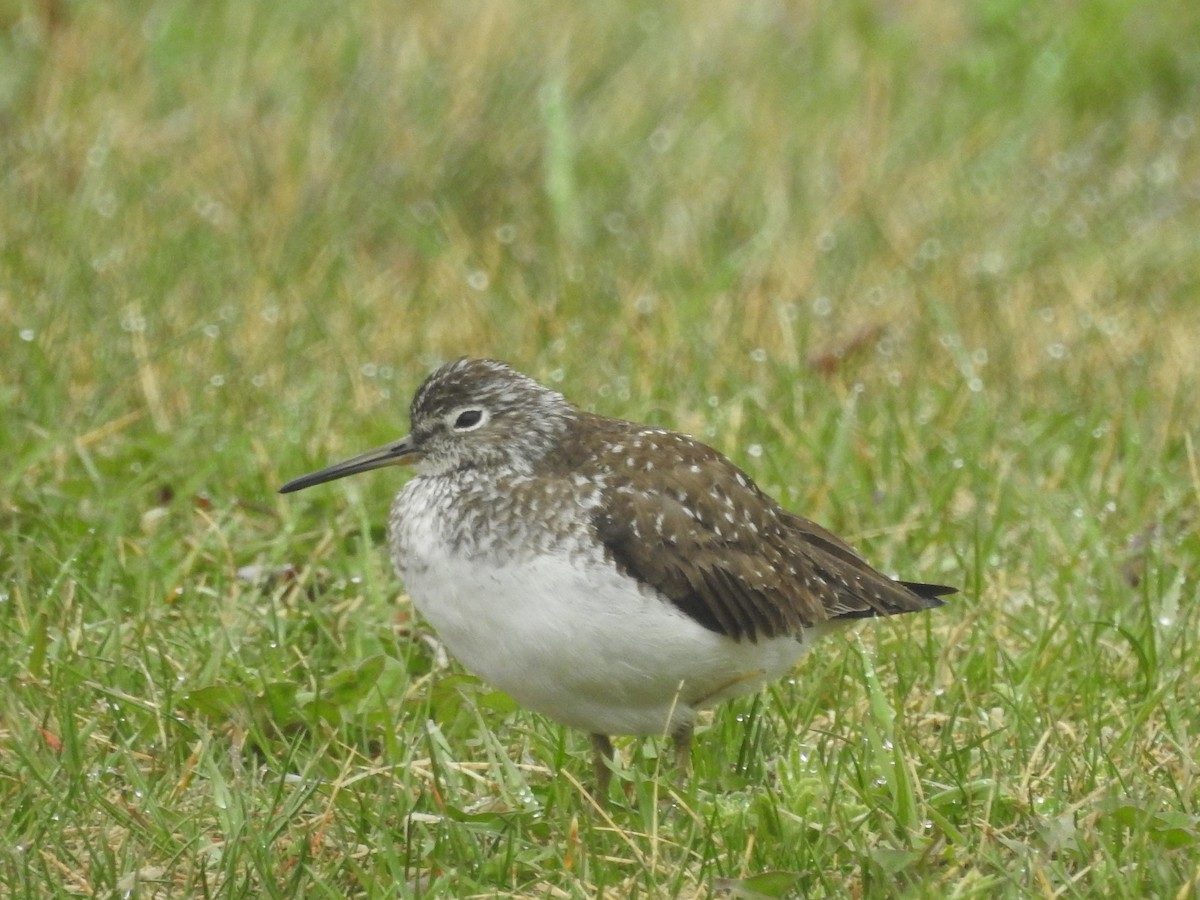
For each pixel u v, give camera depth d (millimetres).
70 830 8898
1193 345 14852
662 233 16594
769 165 17672
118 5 18891
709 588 9094
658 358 14289
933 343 14875
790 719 9891
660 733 9305
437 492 9336
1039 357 14703
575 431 9555
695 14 20281
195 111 17469
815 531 10016
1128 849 8531
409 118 17547
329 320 14883
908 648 10625
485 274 15727
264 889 8367
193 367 13883
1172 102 19641
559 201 16562
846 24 20453
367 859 8719
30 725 9664
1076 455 12961
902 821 8812
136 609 10891
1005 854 8672
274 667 10273
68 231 15516
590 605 8766
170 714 9633
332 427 13172
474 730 9961
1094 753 9312
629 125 18047
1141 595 11344
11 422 12875
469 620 8953
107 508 11852
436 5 19328
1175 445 13203
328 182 16594
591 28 19500
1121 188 17797
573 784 9164
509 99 18000
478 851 8594
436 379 9812
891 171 17672
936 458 13086
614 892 8477
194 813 9000
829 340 14820
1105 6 19875
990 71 19328
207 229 15992
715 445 13023
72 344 13969
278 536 11914
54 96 17188
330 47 18531
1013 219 16984
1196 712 9922
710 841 8586
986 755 9477
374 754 9906
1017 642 11000
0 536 11383
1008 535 12211
